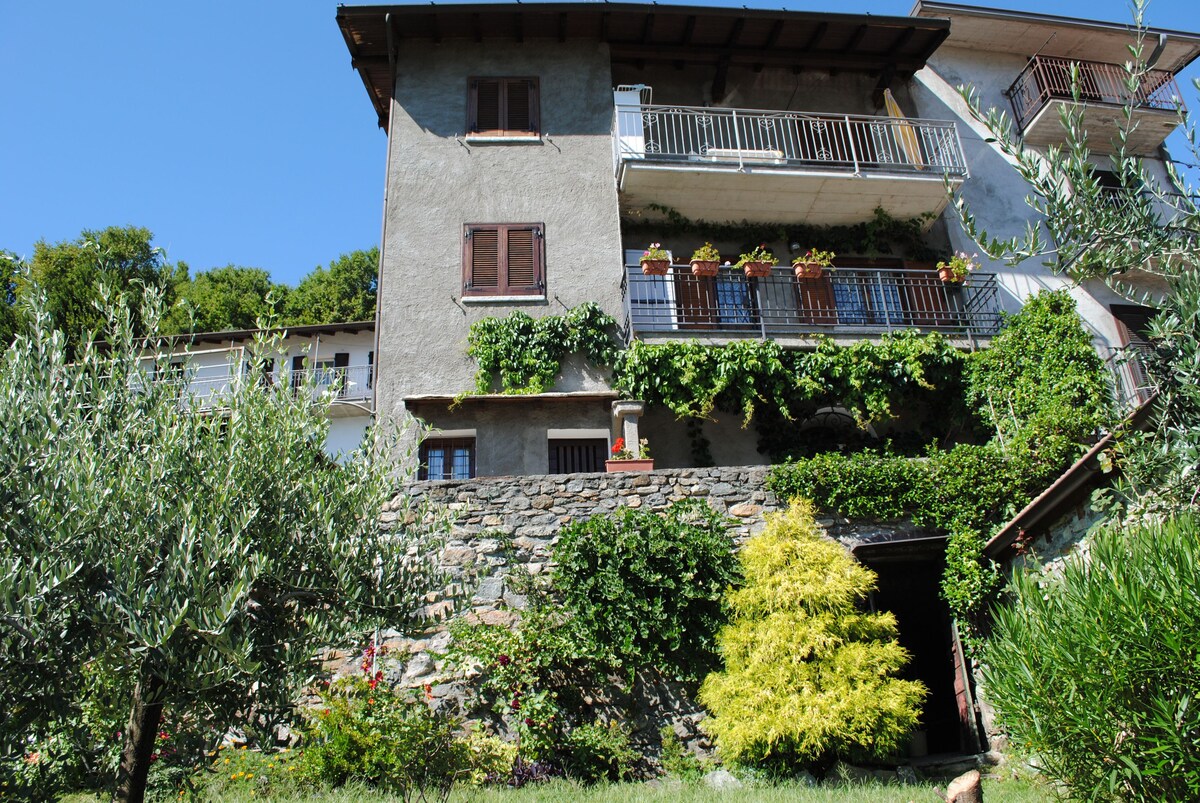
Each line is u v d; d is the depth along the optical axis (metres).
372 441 7.10
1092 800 4.82
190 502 5.30
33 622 4.66
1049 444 9.93
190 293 27.97
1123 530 5.51
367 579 6.30
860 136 14.81
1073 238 5.32
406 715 7.88
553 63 14.55
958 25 15.62
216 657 4.99
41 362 5.66
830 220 14.44
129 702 5.35
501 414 12.11
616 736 8.20
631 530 9.13
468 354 12.51
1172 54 16.12
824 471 9.83
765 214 14.26
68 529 4.96
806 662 7.87
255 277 30.66
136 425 5.87
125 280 24.53
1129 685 4.78
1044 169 14.96
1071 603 5.17
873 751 7.90
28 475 5.12
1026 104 15.47
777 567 8.29
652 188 13.60
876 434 12.98
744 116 14.07
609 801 6.86
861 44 14.96
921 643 9.95
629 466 10.41
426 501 7.40
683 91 15.05
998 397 12.50
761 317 12.63
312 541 6.05
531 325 12.55
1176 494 5.27
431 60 14.40
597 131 14.11
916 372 12.40
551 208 13.51
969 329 13.09
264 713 5.57
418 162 13.64
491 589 9.12
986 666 5.91
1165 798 4.70
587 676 8.63
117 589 4.88
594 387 12.42
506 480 9.66
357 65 14.70
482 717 8.40
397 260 12.98
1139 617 4.75
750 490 9.84
